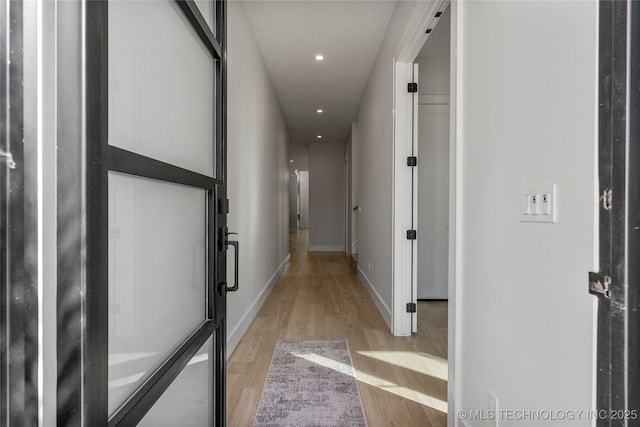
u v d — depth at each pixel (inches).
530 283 40.4
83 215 25.2
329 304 151.6
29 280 23.1
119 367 32.4
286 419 66.4
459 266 59.3
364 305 150.0
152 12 38.1
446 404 71.9
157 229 39.6
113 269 31.5
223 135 57.2
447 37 124.0
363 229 191.9
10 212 22.2
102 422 27.1
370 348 102.0
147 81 37.1
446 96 154.3
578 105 32.8
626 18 27.5
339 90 190.1
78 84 25.0
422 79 154.1
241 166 111.3
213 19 56.5
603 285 29.4
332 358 94.4
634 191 27.2
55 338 25.4
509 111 44.7
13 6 22.5
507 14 45.1
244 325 114.0
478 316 53.3
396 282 113.0
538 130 38.8
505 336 45.7
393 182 114.7
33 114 23.4
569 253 34.1
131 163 31.5
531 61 40.1
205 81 53.2
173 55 43.0
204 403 52.1
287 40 135.2
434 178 156.8
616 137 28.2
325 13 117.4
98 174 26.5
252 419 66.4
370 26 125.0
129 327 34.1
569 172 34.0
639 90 27.0
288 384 79.9
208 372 53.5
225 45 58.7
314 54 146.9
